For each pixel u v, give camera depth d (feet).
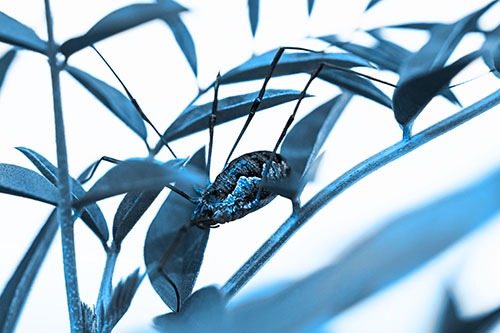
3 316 0.30
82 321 0.28
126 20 0.28
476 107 0.30
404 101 0.30
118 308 0.29
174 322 0.27
